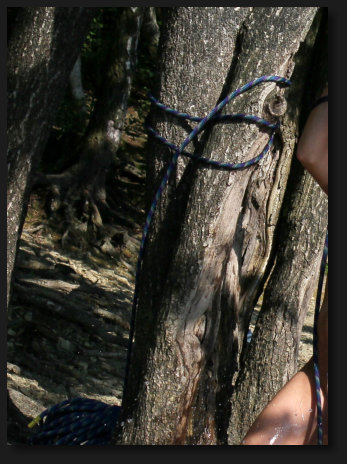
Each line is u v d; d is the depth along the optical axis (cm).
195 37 127
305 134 112
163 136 131
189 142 129
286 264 179
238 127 124
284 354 179
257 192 145
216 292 128
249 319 147
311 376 122
